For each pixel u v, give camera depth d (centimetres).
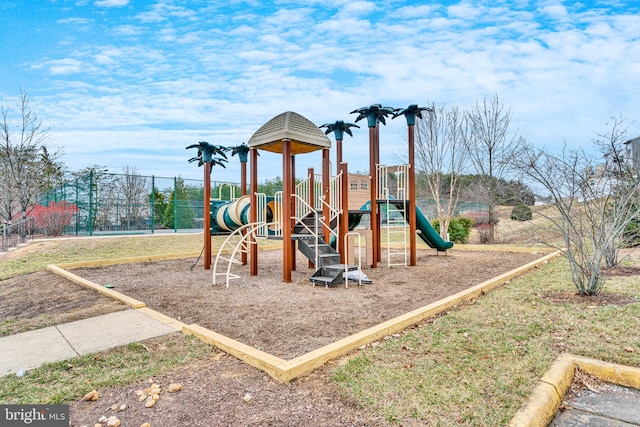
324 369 315
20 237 1541
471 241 1727
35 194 1895
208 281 783
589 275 557
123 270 948
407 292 645
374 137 990
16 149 1806
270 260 1151
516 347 352
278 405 258
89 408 262
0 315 536
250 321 473
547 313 459
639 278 645
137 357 353
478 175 1628
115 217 1838
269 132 800
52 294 662
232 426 234
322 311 516
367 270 906
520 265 949
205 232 966
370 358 333
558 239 1420
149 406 259
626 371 303
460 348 352
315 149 911
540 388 273
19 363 344
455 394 265
